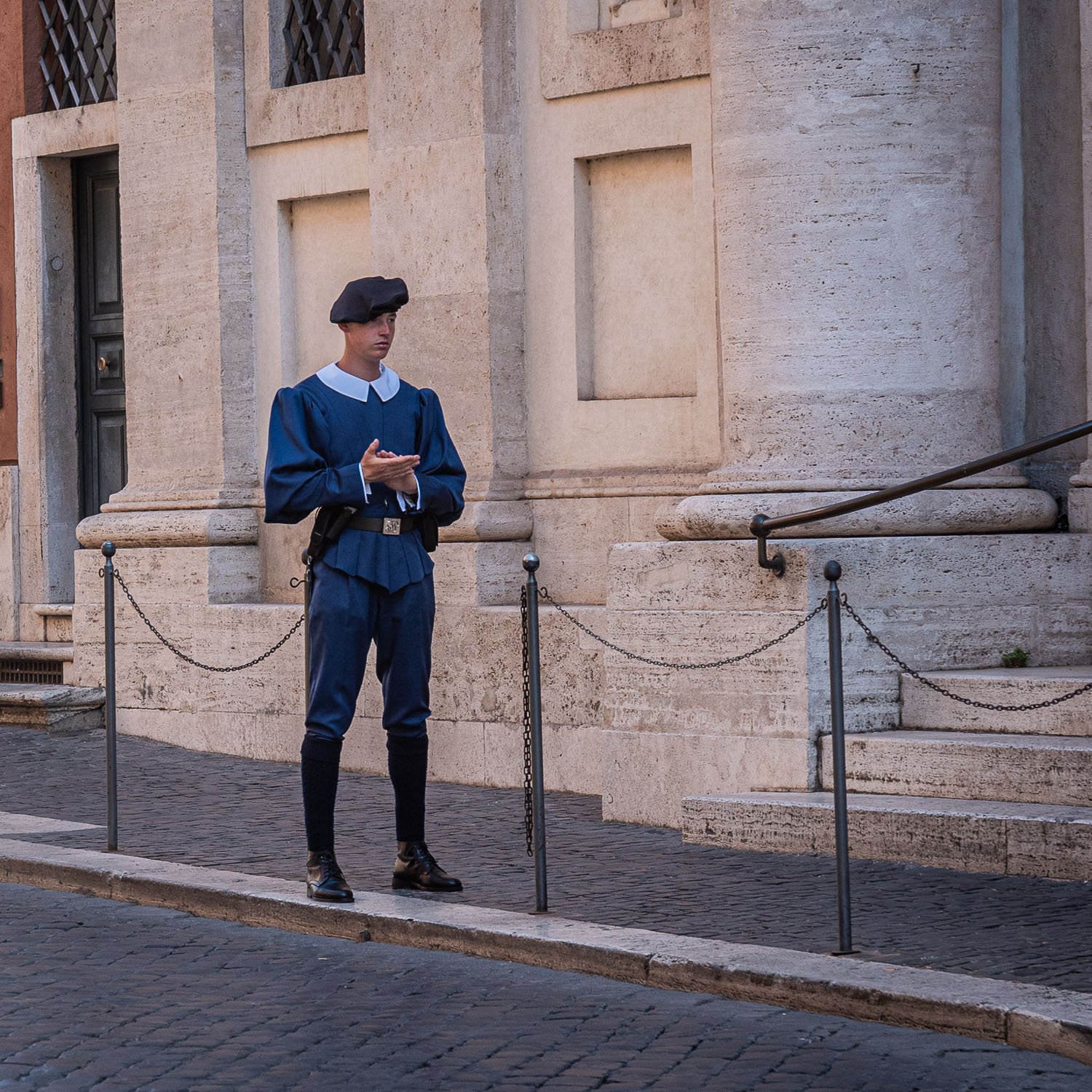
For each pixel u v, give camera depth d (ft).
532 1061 19.92
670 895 26.76
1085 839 26.68
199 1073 19.62
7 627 50.06
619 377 38.99
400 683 27.61
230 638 42.91
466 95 39.83
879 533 32.60
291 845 31.22
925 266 33.40
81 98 49.52
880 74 33.12
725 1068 19.58
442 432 28.27
